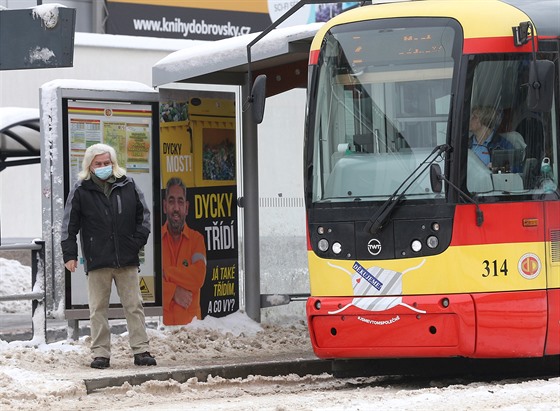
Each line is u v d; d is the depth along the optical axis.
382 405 10.13
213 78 16.95
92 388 12.20
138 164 15.94
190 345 15.32
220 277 16.84
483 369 12.94
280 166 17.92
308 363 14.15
